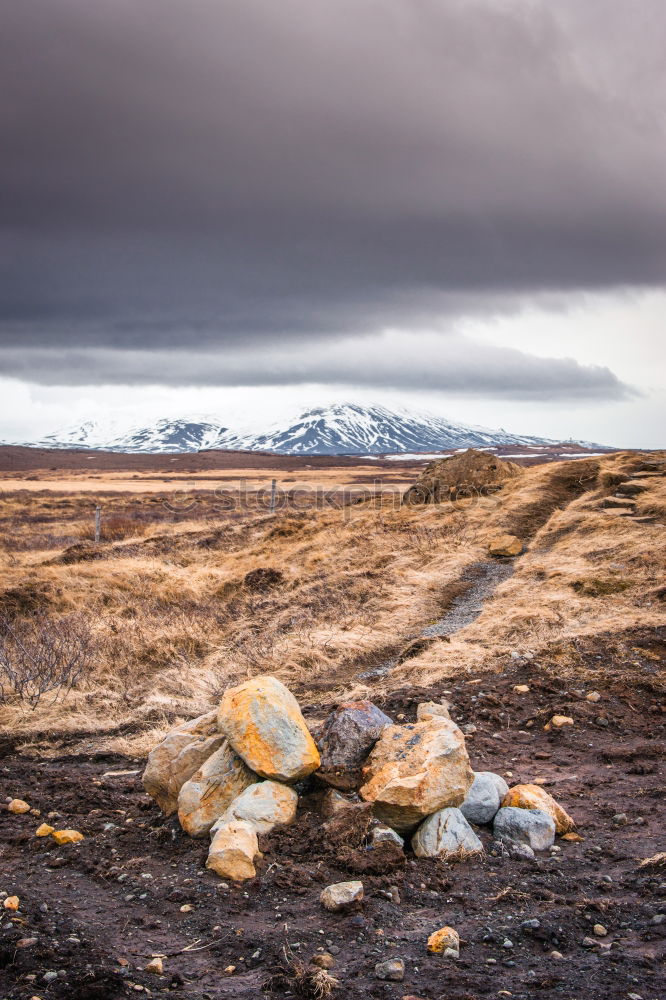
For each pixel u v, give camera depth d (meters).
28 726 9.39
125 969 3.71
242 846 4.97
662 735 7.97
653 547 16.44
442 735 5.71
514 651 10.97
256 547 23.23
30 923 4.18
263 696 5.84
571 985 3.52
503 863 5.08
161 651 13.02
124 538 26.98
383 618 14.30
